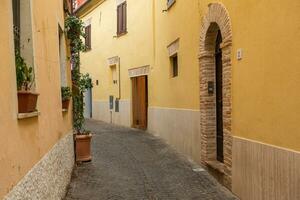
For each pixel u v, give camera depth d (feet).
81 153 33.14
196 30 31.22
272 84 17.46
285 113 16.20
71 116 31.14
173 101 40.81
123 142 44.60
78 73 34.81
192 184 25.70
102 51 72.13
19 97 13.03
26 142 13.48
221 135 28.27
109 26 68.13
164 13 44.06
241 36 21.20
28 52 15.52
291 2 15.51
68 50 32.81
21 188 12.32
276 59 17.01
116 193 23.68
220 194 23.15
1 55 11.08
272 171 17.38
